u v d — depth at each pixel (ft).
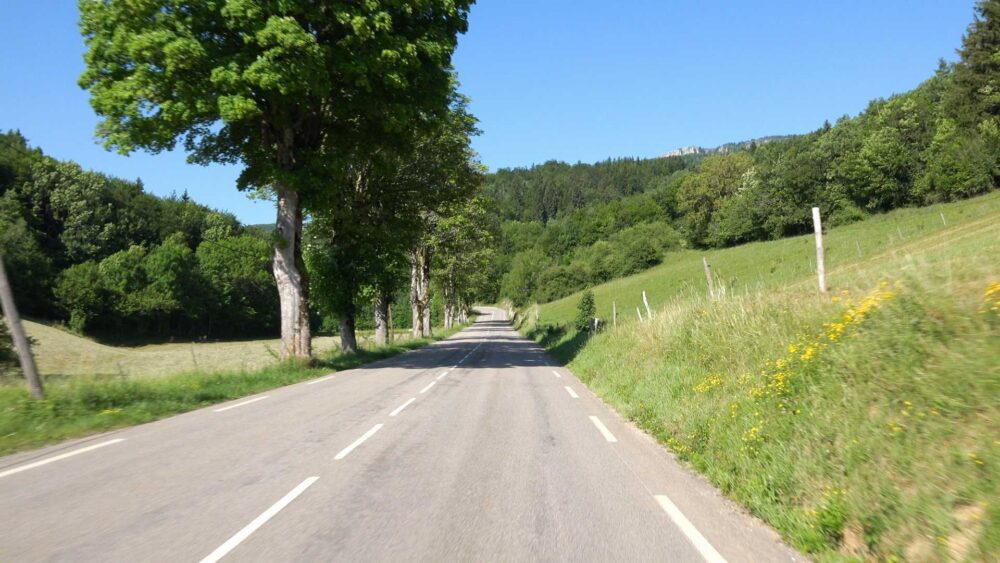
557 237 445.78
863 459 18.24
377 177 101.76
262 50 59.93
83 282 212.23
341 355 89.61
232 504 20.13
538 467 25.23
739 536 17.29
